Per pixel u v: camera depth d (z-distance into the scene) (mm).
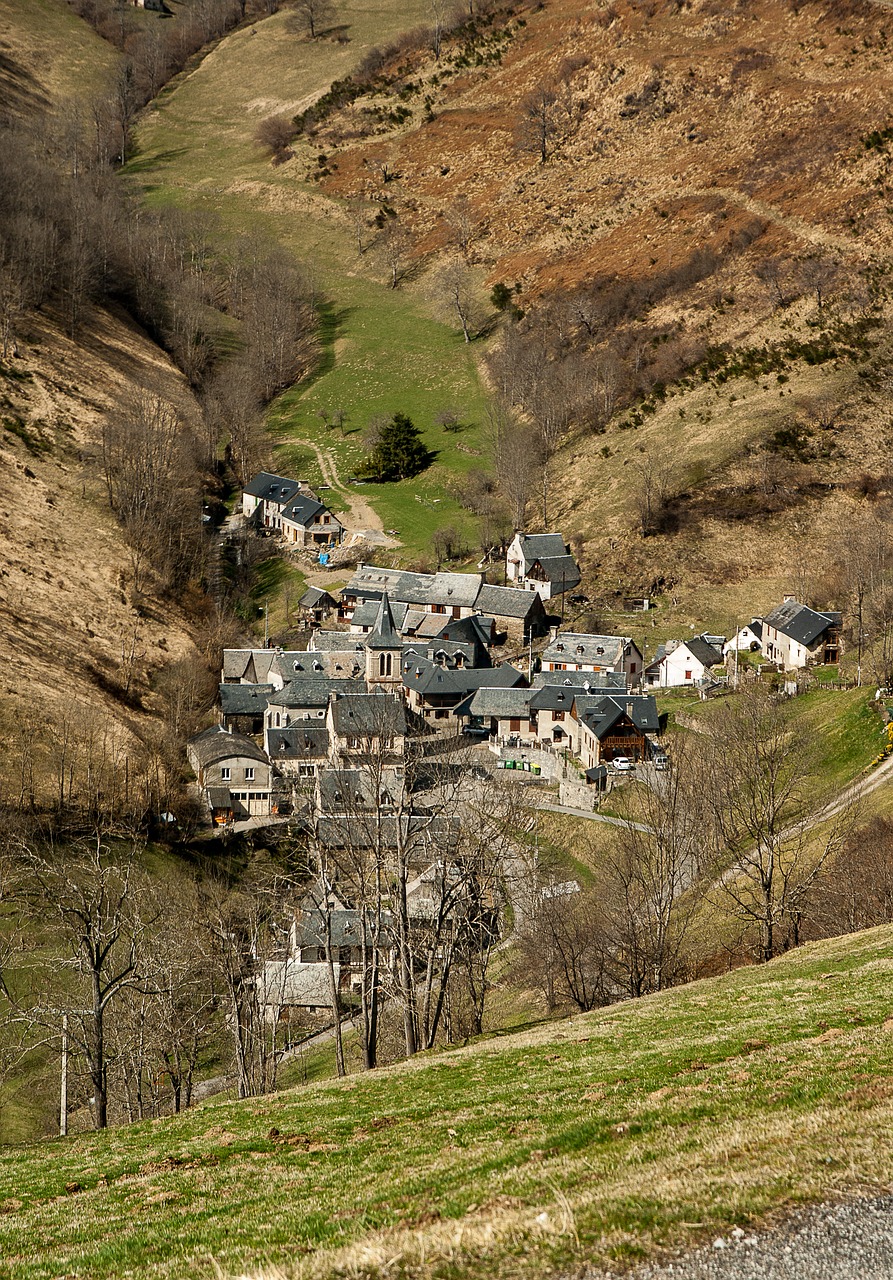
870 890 76125
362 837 87375
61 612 161500
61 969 86125
